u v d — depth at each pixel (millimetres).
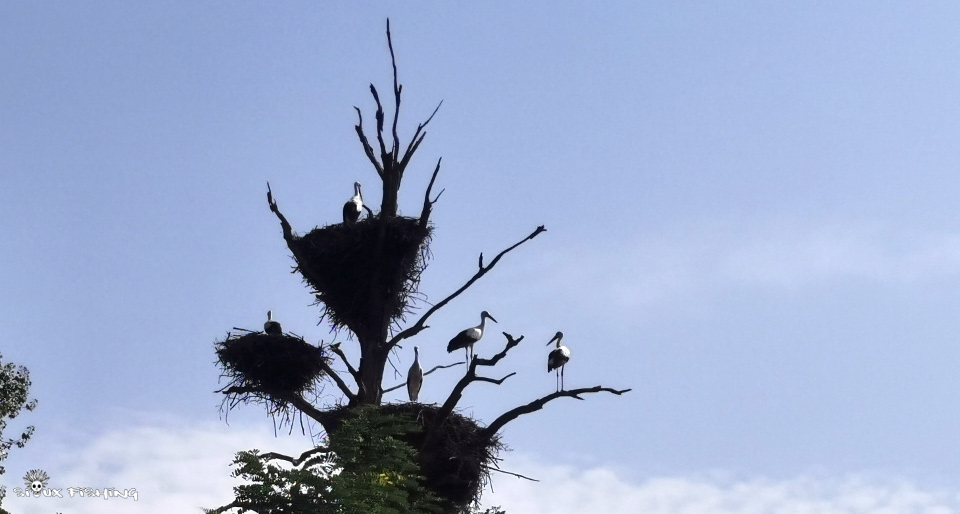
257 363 24125
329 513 18719
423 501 21125
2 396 27422
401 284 24625
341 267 24500
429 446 23016
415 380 26969
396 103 25109
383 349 23938
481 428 23766
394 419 21531
